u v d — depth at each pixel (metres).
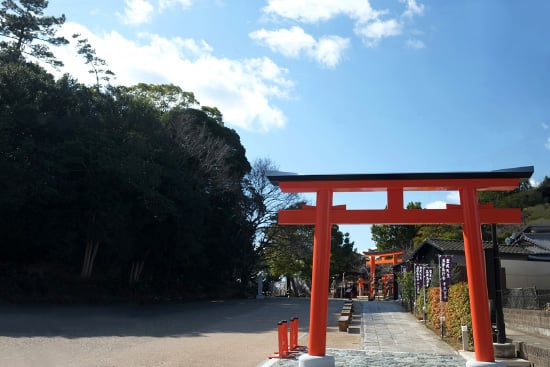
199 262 32.62
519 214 9.23
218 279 37.69
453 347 13.21
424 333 16.48
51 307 20.62
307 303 31.12
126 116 26.38
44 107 23.81
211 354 11.35
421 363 10.56
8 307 19.42
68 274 25.20
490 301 12.06
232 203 35.19
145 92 37.16
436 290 17.16
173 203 25.34
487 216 9.27
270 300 34.28
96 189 23.56
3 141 19.86
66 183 22.81
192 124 34.62
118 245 25.03
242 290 40.16
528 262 24.12
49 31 29.05
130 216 24.92
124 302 25.16
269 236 39.69
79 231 24.20
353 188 9.40
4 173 19.61
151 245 27.88
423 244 26.86
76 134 23.42
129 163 22.91
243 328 17.34
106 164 22.36
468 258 8.91
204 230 31.22
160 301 28.22
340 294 52.97
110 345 12.05
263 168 38.41
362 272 55.91
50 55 29.31
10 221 22.56
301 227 38.84
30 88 23.22
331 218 9.44
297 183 9.46
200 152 31.69
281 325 11.34
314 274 9.14
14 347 10.97
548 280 23.73
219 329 16.81
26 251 24.88
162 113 34.31
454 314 14.26
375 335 16.00
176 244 28.09
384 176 9.17
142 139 25.17
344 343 14.21
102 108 26.16
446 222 9.17
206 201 30.48
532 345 10.21
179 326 17.19
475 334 8.69
